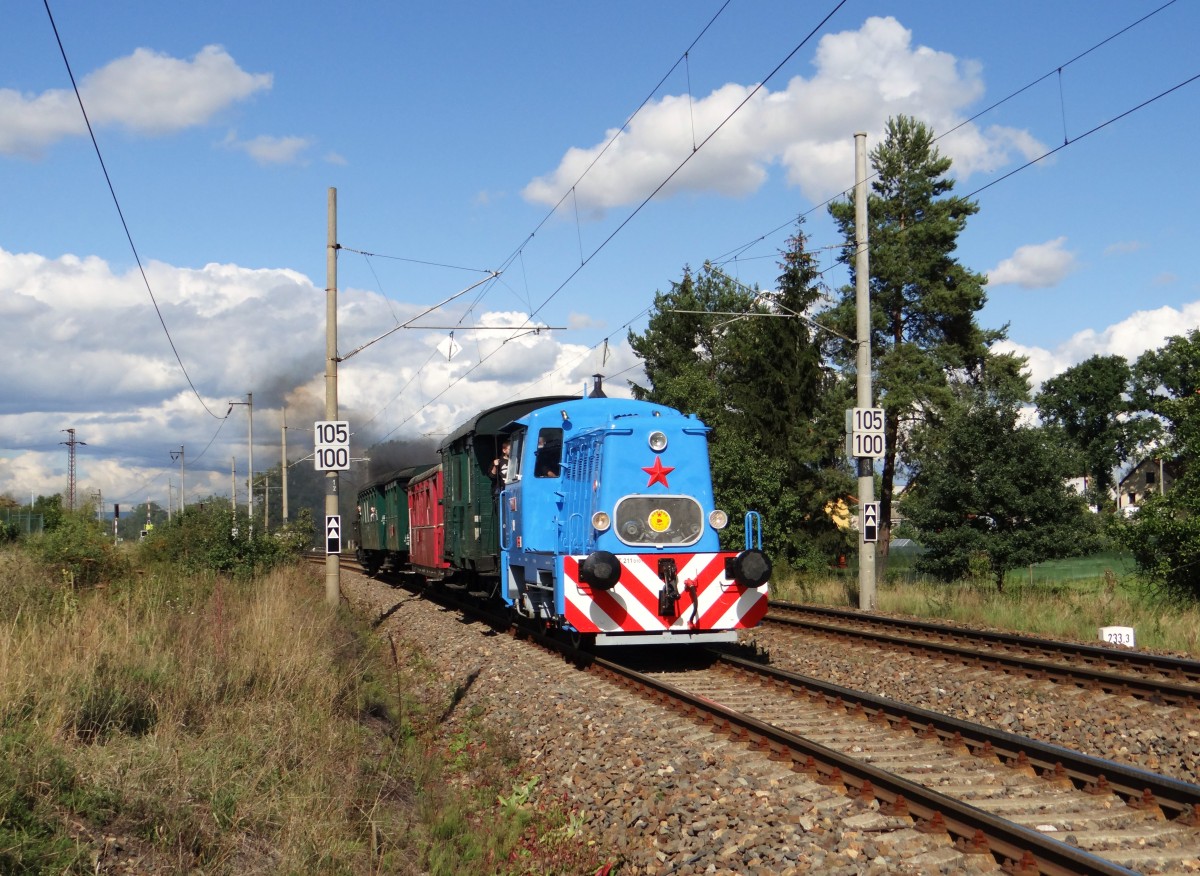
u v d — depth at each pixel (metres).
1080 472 21.59
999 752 8.41
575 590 13.34
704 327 49.66
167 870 5.96
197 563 22.17
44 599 13.45
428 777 9.27
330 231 22.48
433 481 25.25
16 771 6.23
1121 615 17.03
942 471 22.36
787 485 31.22
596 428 14.15
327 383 22.38
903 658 13.78
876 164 43.66
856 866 5.93
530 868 7.07
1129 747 9.02
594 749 9.22
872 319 41.59
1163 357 66.81
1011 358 42.62
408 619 21.33
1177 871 5.89
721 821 6.85
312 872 6.46
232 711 9.18
